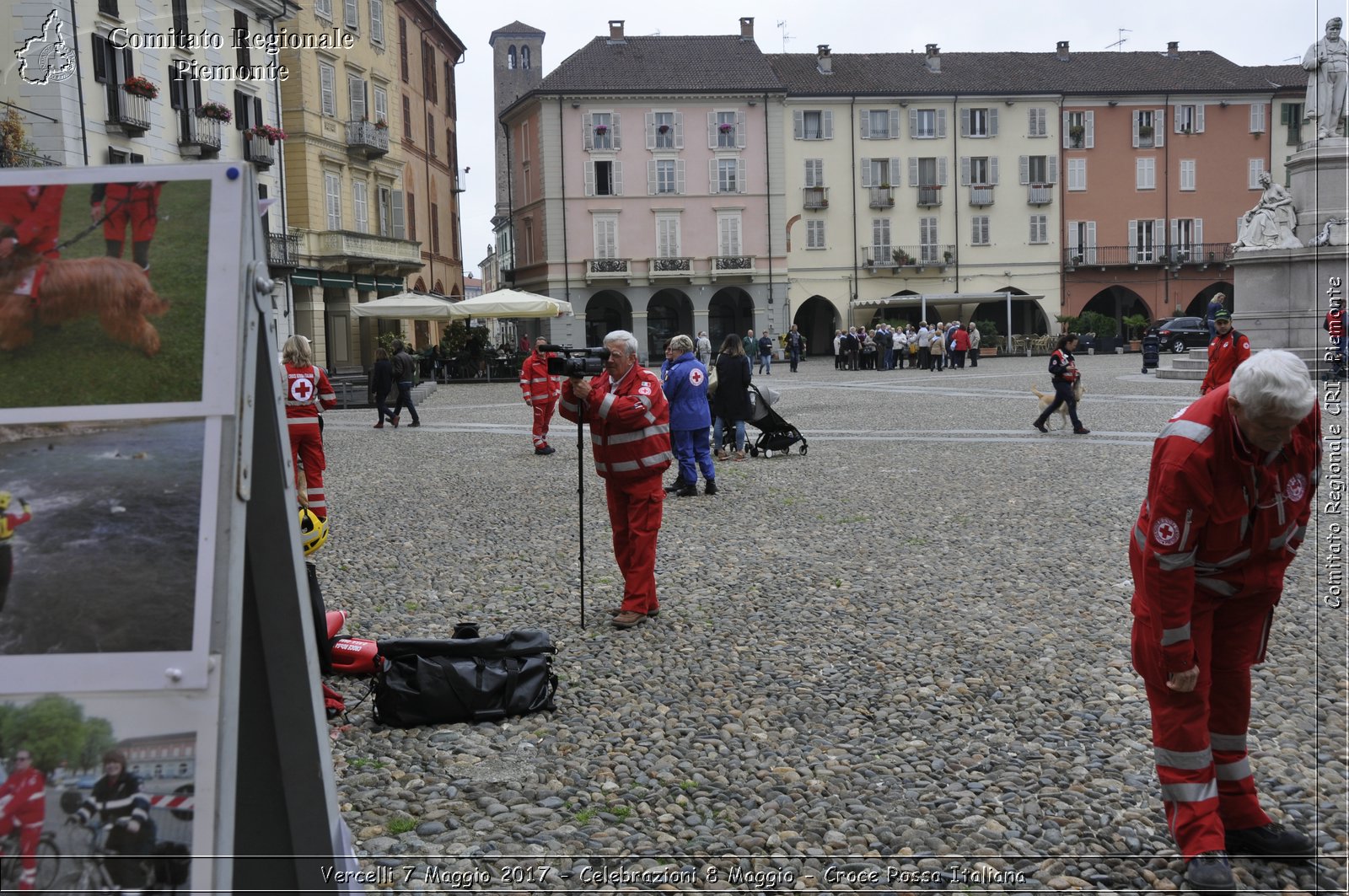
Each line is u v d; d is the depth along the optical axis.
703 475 12.02
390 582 7.83
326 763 2.79
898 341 45.09
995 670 5.59
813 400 26.58
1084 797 4.09
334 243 39.09
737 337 15.15
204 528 2.21
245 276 2.36
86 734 2.15
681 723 4.93
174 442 2.25
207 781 2.14
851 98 59.41
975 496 11.23
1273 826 3.62
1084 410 21.23
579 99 57.16
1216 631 3.57
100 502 2.22
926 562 8.15
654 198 58.22
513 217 63.19
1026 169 61.03
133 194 2.37
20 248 2.33
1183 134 61.75
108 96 26.00
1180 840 3.50
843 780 4.30
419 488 12.93
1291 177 25.88
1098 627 6.32
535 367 16.36
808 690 5.35
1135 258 61.78
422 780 4.34
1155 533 3.32
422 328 50.31
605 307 60.91
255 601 2.70
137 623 2.17
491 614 6.91
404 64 47.84
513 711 5.02
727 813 4.01
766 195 58.88
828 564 8.19
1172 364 30.28
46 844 2.13
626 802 4.13
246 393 2.33
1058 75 62.38
